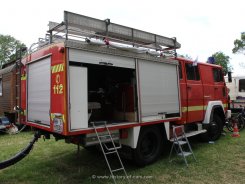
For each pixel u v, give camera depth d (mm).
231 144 7102
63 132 4047
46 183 4531
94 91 5777
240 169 5031
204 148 6664
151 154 5523
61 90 4098
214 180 4508
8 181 4648
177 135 5875
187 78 6629
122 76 5461
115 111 5645
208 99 7352
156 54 5500
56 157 6051
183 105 6367
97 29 4676
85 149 6688
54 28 4512
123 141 5160
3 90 10664
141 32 5484
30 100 5305
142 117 5160
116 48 4719
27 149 4742
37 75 5008
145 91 5277
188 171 4961
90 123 4613
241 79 11289
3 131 9516
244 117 9984
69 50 4070
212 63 8141
